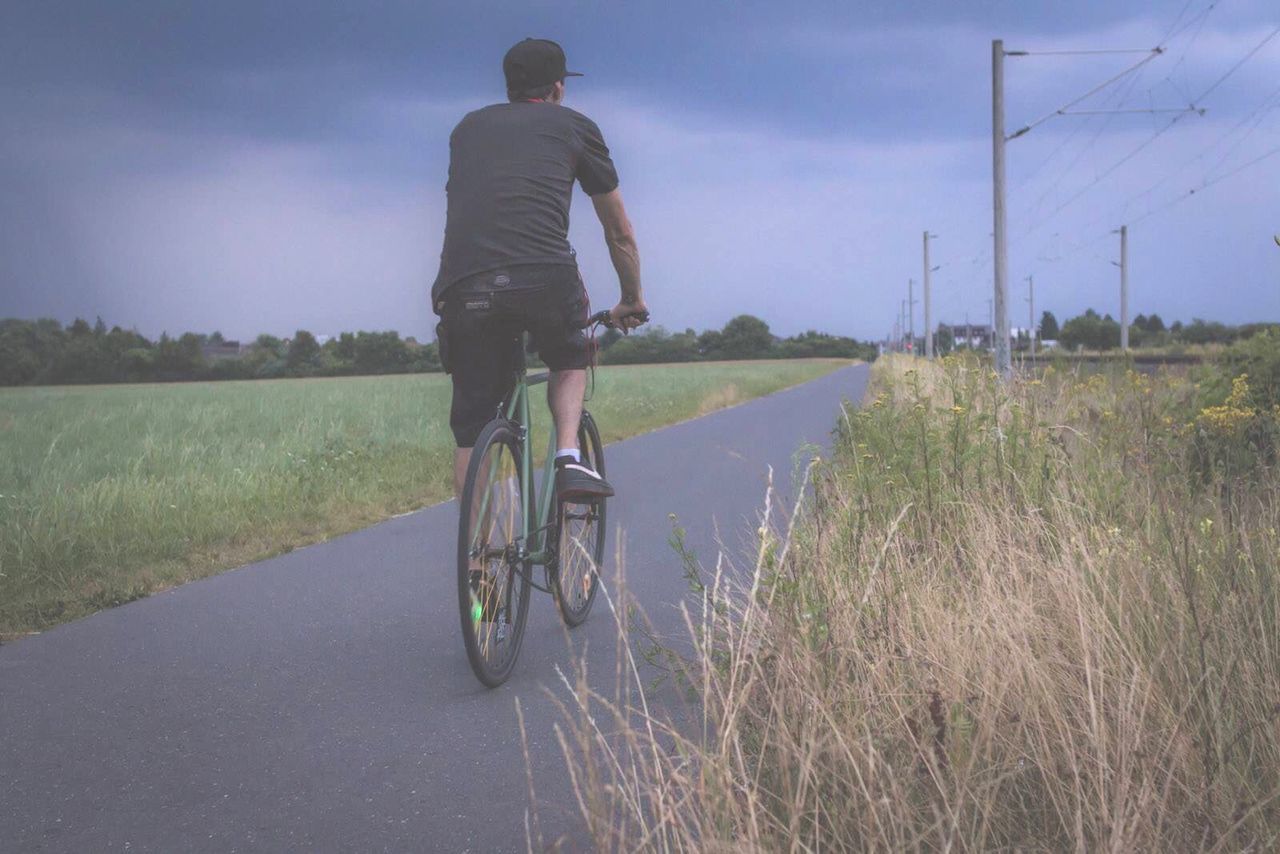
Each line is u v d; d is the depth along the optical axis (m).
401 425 16.61
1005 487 4.99
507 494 4.05
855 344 182.88
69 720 3.69
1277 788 2.29
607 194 4.21
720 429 17.70
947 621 3.15
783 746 2.36
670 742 3.21
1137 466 5.43
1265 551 3.46
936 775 2.26
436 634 4.81
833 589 3.44
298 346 110.06
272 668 4.29
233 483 9.25
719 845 2.05
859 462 5.04
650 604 5.15
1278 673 2.79
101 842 2.74
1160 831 2.20
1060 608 3.31
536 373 4.36
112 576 6.18
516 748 3.32
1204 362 8.57
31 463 11.11
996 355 22.44
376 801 2.96
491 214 3.93
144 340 106.81
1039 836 2.35
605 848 2.17
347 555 6.87
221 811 2.92
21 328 103.62
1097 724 2.43
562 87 4.31
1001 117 22.47
